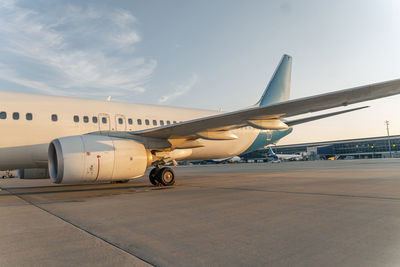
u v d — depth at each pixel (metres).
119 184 10.90
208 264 2.23
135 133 8.45
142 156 8.12
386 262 2.20
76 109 9.20
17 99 8.32
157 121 11.02
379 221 3.58
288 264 2.20
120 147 7.75
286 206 4.71
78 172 7.10
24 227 3.61
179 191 7.36
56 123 8.65
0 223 3.87
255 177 12.20
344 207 4.54
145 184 10.42
